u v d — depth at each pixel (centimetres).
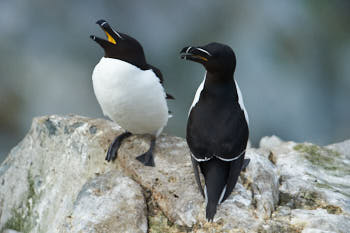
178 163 980
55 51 2373
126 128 1030
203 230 839
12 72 2288
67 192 1021
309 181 1002
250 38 2498
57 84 2273
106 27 934
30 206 1070
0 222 1104
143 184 938
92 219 850
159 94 961
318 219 859
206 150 818
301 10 2617
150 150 1010
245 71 2441
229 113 838
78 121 1107
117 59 938
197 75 2369
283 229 834
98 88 948
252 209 870
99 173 1018
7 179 1138
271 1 2584
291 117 2403
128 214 862
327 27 2614
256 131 2338
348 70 2538
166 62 2441
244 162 958
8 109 2230
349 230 842
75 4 2456
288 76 2472
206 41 2505
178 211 873
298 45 2528
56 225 981
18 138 2227
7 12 2403
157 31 2489
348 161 1116
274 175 960
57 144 1089
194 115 855
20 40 2373
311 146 1165
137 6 2505
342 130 2450
